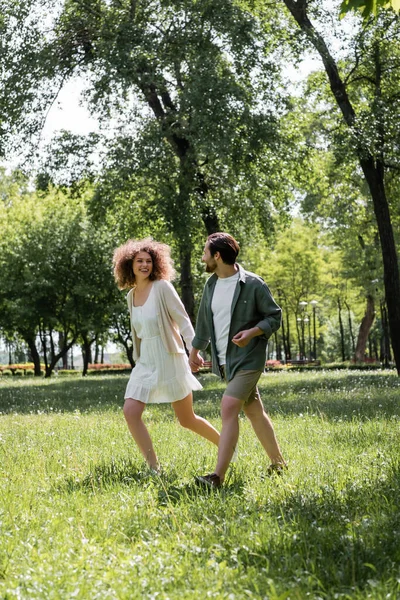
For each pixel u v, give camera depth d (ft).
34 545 13.39
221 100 72.43
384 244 76.69
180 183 81.97
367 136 72.38
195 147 76.18
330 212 118.11
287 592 9.93
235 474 19.75
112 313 136.36
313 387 61.72
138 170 78.64
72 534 13.96
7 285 137.90
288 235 184.85
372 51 77.46
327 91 85.15
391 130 75.41
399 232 121.90
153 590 10.75
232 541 13.12
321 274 185.06
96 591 10.58
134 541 13.78
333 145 75.41
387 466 19.33
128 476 20.22
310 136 90.02
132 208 91.45
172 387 21.61
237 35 74.90
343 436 27.02
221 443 19.22
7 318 152.56
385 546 12.59
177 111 80.53
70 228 134.72
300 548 12.50
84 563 11.91
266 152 80.94
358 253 147.43
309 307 223.10
